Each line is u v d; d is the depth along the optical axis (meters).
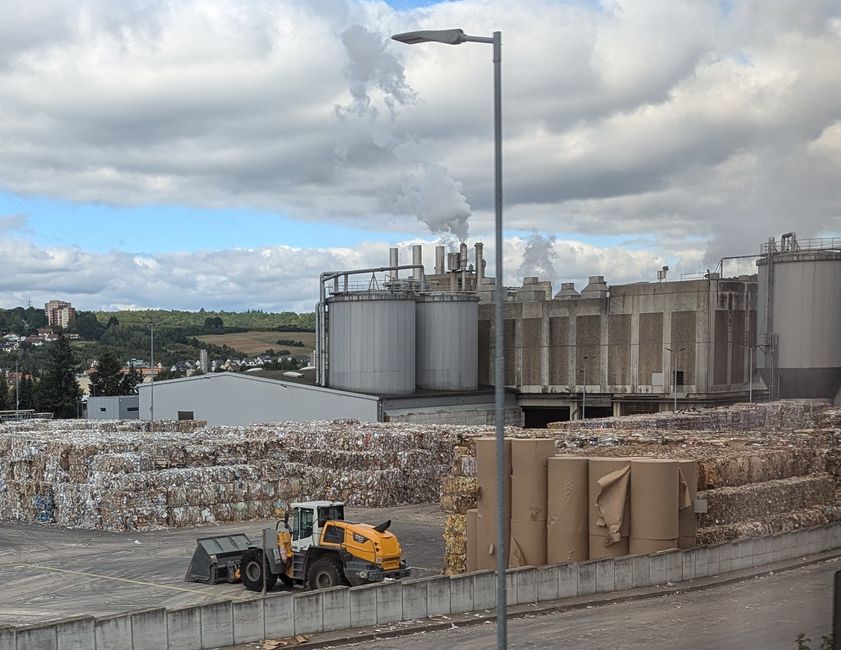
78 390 119.94
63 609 26.08
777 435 40.31
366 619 22.48
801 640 16.55
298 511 27.86
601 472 26.98
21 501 43.91
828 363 42.00
